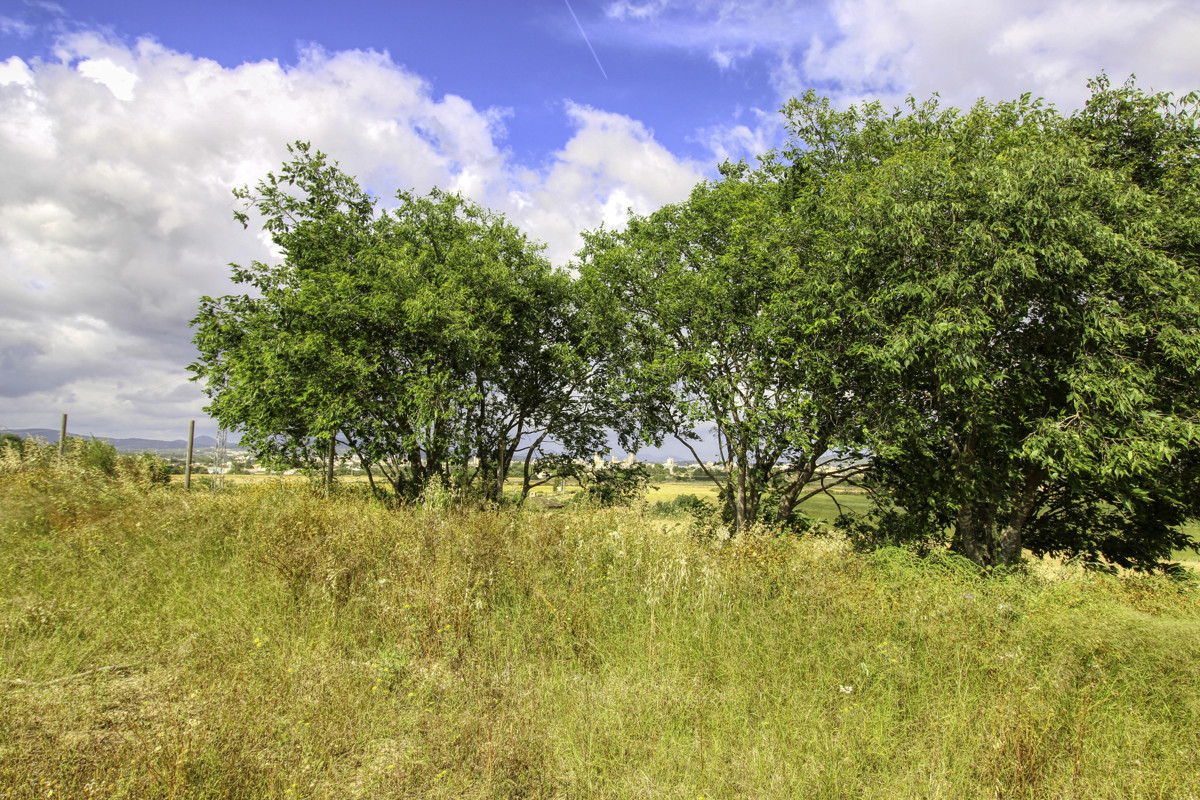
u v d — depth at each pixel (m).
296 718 3.93
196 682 4.32
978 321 8.35
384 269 14.27
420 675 4.68
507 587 6.39
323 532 7.41
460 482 13.15
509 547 7.14
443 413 13.54
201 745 3.34
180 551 7.32
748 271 11.64
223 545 7.75
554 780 3.54
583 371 14.51
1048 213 8.08
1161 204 9.19
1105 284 8.66
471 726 3.95
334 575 6.06
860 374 10.54
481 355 14.07
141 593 6.13
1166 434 8.20
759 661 5.00
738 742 4.01
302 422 15.68
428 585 5.98
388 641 5.33
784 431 10.87
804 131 13.95
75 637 4.98
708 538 7.87
